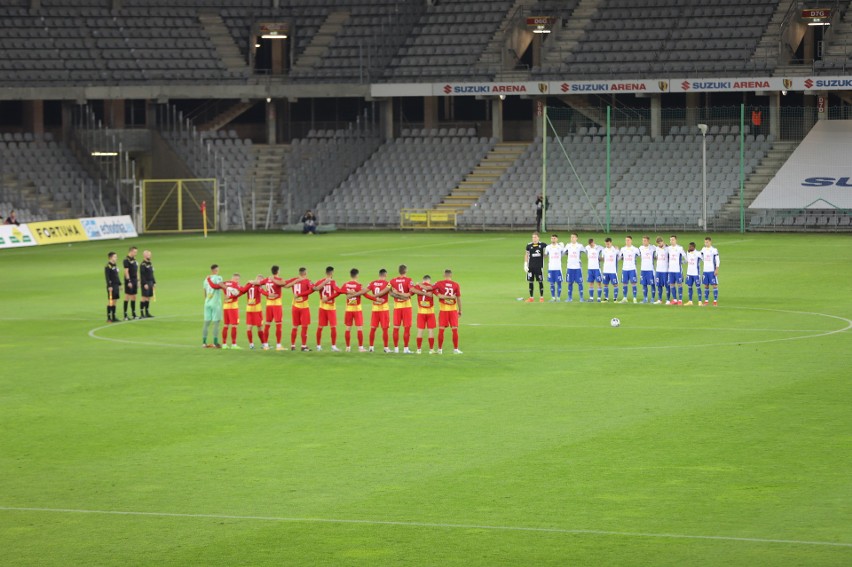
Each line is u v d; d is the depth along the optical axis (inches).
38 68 4244.6
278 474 959.6
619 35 4347.9
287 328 1865.2
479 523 826.8
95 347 1663.4
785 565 733.3
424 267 2751.0
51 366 1502.2
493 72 4276.6
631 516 836.6
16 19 4372.5
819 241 3371.1
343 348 1646.2
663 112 4296.3
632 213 3873.0
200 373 1443.2
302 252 3181.6
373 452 1029.2
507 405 1228.5
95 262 2999.5
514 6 4530.0
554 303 2151.8
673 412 1181.1
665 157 4101.9
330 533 808.3
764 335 1721.2
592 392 1295.5
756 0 4306.1
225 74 4362.7
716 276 2100.1
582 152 4205.2
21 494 911.7
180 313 2032.5
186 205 4138.8
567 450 1027.9
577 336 1740.9
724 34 4234.7
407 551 769.6
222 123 4512.8
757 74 3996.1
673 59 4200.3
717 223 3821.4
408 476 948.6
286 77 4372.5
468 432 1102.4
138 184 4153.5
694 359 1515.7
